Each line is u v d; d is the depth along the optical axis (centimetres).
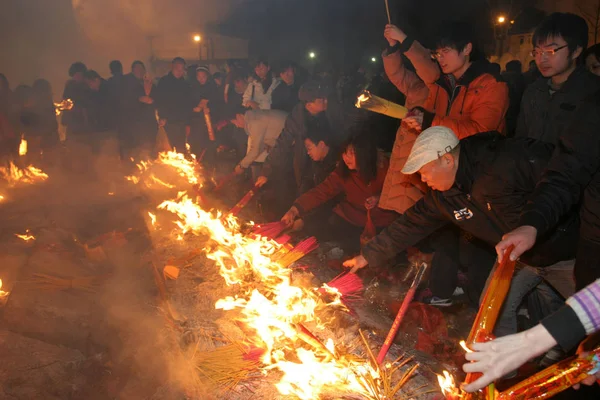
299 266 443
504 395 205
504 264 225
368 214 508
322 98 593
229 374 280
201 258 411
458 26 390
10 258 444
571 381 200
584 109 263
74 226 582
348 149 514
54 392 279
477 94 389
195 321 322
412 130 436
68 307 357
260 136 668
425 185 388
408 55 437
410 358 301
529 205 254
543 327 166
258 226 489
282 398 264
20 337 319
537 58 359
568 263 310
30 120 970
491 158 295
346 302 382
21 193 751
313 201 512
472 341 206
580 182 259
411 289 302
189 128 1040
